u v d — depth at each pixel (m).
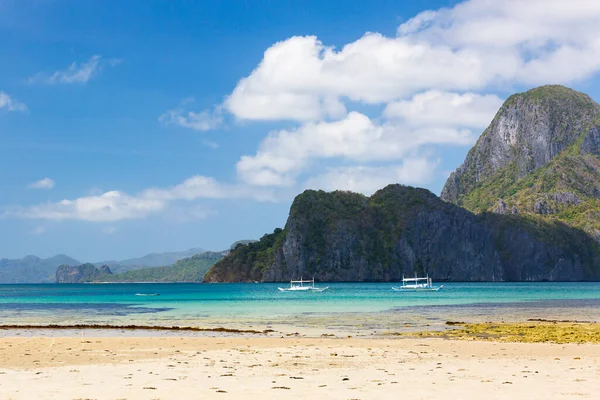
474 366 28.67
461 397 19.84
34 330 56.12
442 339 46.09
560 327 55.31
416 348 37.94
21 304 126.19
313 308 102.31
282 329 57.59
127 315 83.44
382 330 55.72
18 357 32.66
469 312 87.50
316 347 38.59
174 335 50.94
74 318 77.00
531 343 41.72
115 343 41.31
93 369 27.36
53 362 30.42
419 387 22.05
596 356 33.53
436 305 112.75
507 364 29.48
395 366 28.75
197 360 31.33
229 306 111.88
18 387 21.72
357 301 136.25
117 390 21.17
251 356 33.31
